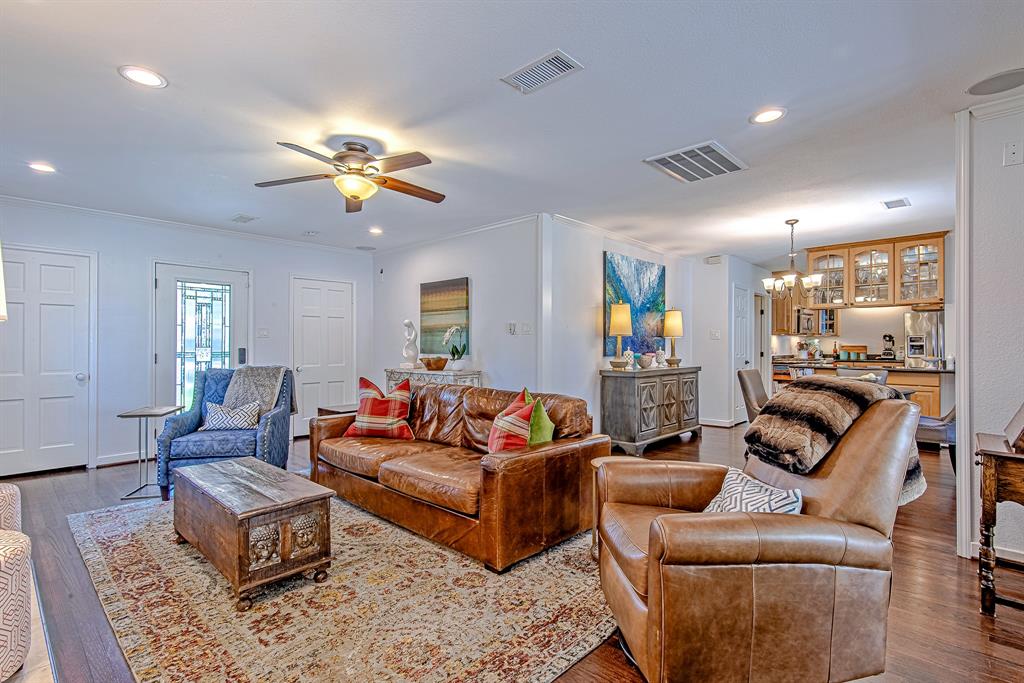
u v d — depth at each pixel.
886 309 6.82
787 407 1.91
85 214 4.49
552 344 4.79
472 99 2.45
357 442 3.52
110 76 2.23
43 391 4.31
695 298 7.12
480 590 2.27
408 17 1.83
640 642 1.55
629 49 2.03
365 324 6.64
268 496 2.31
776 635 1.48
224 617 2.06
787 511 1.61
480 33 1.93
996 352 2.50
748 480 1.86
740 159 3.24
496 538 2.40
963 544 2.59
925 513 3.28
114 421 4.66
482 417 3.34
